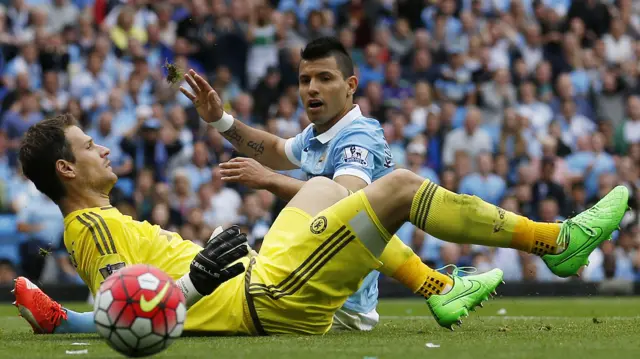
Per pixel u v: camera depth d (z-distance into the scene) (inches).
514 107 732.0
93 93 642.8
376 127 273.4
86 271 229.8
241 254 217.0
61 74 649.0
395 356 184.9
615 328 261.4
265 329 228.8
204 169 609.9
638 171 714.2
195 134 621.3
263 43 709.3
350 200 218.7
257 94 673.0
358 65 740.0
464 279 245.3
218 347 202.5
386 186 217.9
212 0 711.1
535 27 784.3
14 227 566.9
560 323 293.6
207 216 580.4
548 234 223.0
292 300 224.1
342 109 274.4
